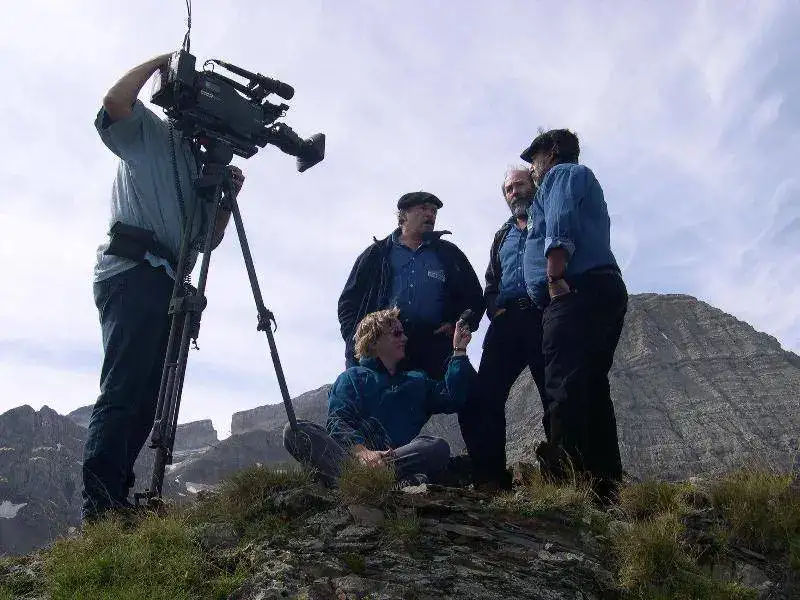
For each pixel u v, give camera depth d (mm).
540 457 2941
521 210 3520
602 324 2938
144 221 3045
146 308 2926
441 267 3646
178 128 3057
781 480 2713
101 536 2227
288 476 2445
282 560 2059
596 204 3070
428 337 3521
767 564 2473
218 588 1973
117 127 3043
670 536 2410
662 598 2264
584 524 2492
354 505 2326
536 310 3387
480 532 2334
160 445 2611
